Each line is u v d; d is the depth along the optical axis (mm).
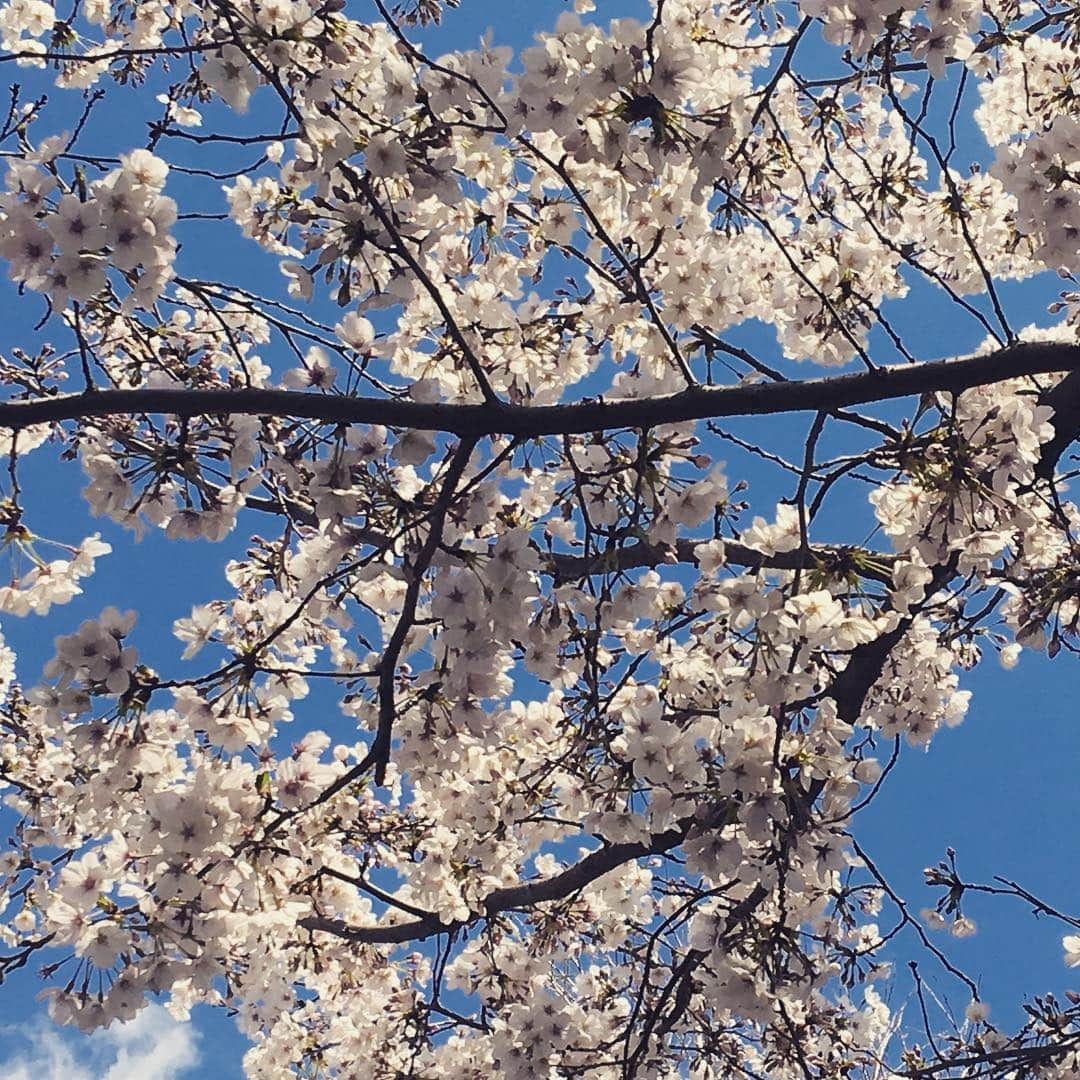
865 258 5172
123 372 4645
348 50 3537
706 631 4461
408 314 4711
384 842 6344
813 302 5137
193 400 3492
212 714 4027
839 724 4027
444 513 3643
